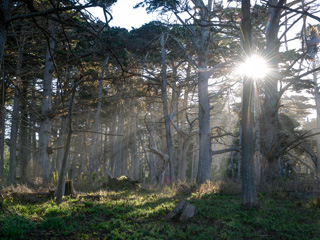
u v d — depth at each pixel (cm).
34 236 713
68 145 1195
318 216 1064
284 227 939
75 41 2008
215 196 1415
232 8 1989
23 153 3369
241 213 1072
